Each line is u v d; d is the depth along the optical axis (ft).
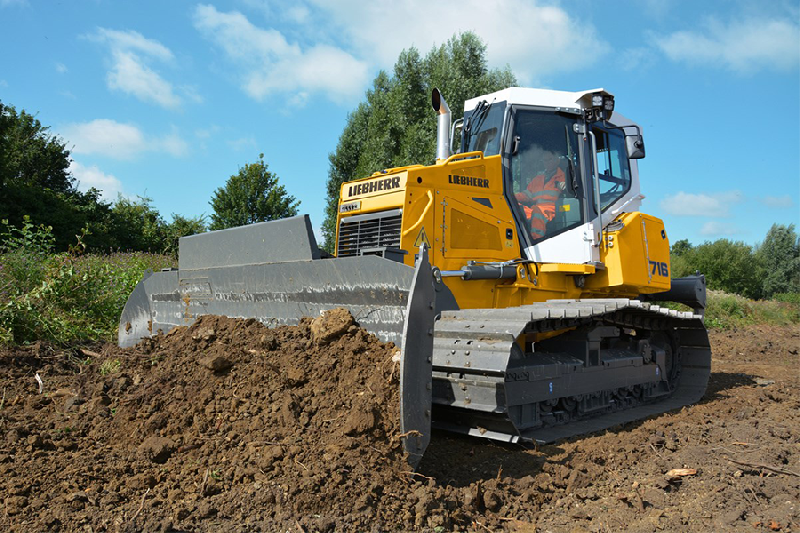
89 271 27.37
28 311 22.12
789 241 161.48
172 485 11.16
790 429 18.37
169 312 21.11
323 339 14.14
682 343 25.11
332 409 12.53
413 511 10.82
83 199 76.89
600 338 19.34
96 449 12.71
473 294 18.31
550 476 13.62
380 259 14.03
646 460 15.35
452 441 16.07
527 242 20.20
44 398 15.07
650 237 22.33
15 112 104.22
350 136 95.20
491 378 13.79
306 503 10.35
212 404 13.51
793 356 39.63
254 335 15.57
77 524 9.82
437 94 21.07
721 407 22.06
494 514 11.67
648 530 11.19
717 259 124.67
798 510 12.16
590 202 21.11
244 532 9.76
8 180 66.13
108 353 18.02
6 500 10.37
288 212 81.41
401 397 11.74
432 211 17.97
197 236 20.11
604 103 20.89
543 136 21.01
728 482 13.66
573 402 18.44
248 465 11.46
